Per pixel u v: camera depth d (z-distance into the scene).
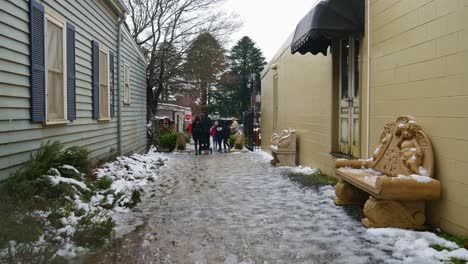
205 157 16.34
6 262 3.41
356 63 7.77
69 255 4.14
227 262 4.04
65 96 7.66
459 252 3.88
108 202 6.12
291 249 4.38
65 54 7.65
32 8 6.15
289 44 12.92
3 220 3.87
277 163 12.16
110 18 11.59
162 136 20.97
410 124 5.09
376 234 4.68
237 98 56.09
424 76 5.01
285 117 13.95
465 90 4.23
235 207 6.47
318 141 9.87
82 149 7.14
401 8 5.61
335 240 4.62
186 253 4.31
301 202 6.69
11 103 5.62
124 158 11.54
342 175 6.12
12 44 5.63
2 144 5.38
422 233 4.57
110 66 11.59
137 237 4.89
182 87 27.30
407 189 4.62
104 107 10.95
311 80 10.43
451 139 4.46
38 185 5.23
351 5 7.25
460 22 4.31
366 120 6.98
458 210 4.35
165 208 6.49
